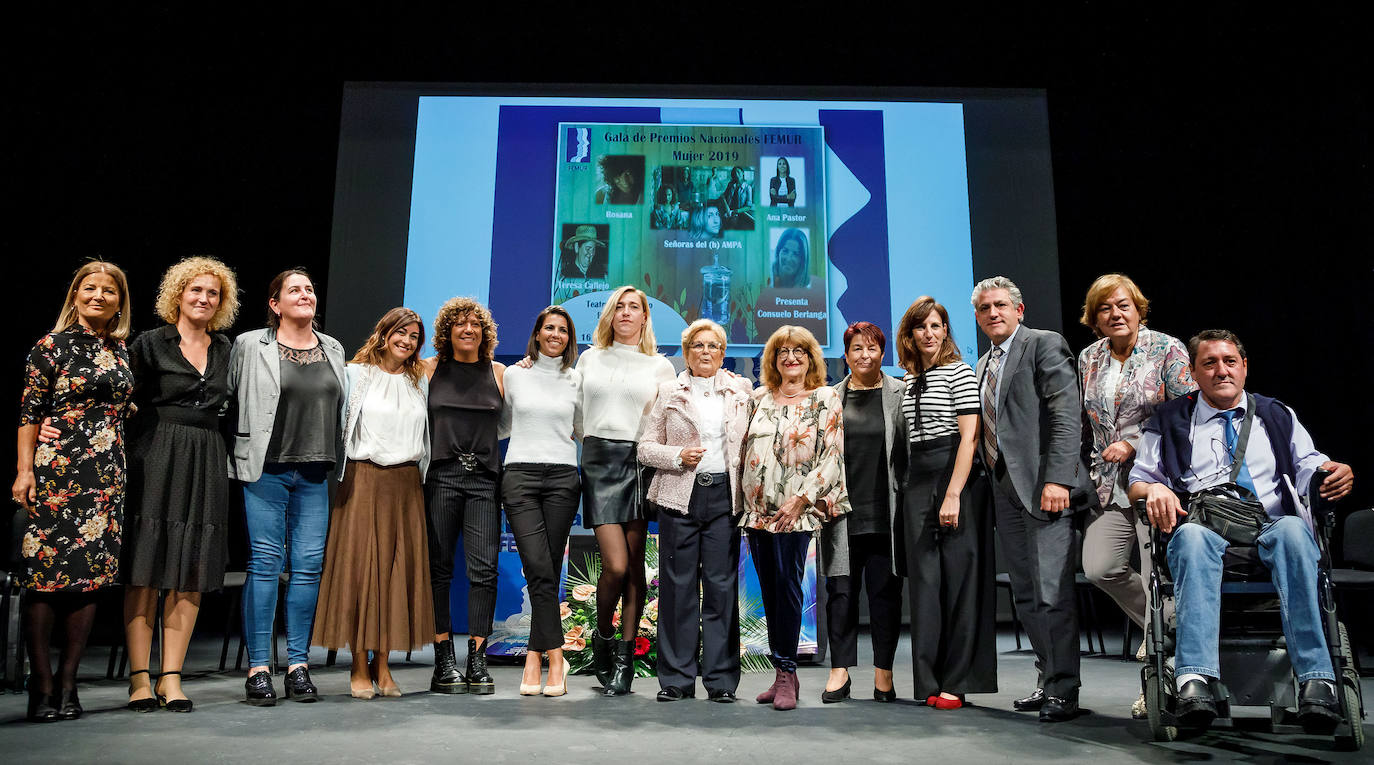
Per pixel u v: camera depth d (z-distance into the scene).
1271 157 5.02
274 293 2.98
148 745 2.24
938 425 2.89
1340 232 4.76
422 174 5.33
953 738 2.37
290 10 4.98
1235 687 2.27
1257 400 2.58
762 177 5.38
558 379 3.21
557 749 2.23
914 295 5.29
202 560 2.75
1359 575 3.45
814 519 2.86
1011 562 2.81
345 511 2.97
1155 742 2.32
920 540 2.88
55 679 2.61
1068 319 5.55
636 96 5.45
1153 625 2.35
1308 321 4.88
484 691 3.06
